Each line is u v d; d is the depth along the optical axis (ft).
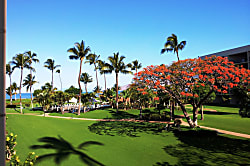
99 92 185.06
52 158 33.88
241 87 48.39
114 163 33.65
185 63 60.95
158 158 36.94
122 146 45.24
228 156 37.96
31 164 23.16
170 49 111.04
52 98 125.70
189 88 58.29
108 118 100.99
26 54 141.49
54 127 62.44
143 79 60.23
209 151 41.39
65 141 46.09
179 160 35.88
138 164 33.55
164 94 65.72
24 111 138.82
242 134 57.72
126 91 132.98
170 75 58.70
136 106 136.15
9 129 51.39
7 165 25.62
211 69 53.11
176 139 52.47
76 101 146.00
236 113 106.22
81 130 63.62
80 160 34.09
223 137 53.88
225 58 59.06
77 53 117.70
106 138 53.36
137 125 77.00
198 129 58.34
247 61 135.64
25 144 40.11
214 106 145.38
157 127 71.10
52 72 206.08
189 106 149.59
